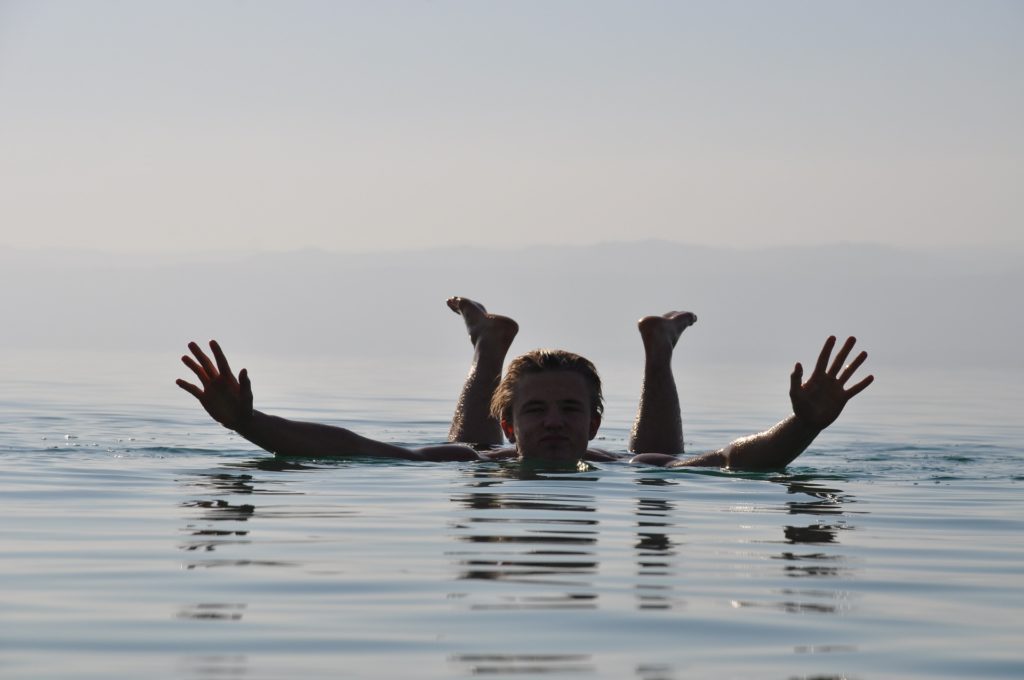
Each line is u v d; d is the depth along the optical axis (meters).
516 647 3.63
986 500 7.07
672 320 9.91
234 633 3.74
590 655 3.56
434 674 3.36
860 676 3.41
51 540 5.26
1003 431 14.38
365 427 13.89
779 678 3.38
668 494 6.96
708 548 5.25
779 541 5.47
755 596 4.33
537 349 8.48
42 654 3.50
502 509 6.25
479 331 10.25
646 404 9.70
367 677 3.32
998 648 3.71
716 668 3.46
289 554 4.97
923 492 7.41
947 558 5.18
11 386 22.41
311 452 8.22
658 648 3.65
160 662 3.44
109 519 5.84
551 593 4.30
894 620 4.03
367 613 4.00
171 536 5.37
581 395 8.23
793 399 7.54
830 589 4.48
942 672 3.46
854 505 6.75
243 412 7.77
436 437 12.47
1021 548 5.44
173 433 11.48
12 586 4.36
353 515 6.00
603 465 8.29
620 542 5.34
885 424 15.77
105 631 3.76
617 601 4.20
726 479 7.70
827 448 11.23
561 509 6.29
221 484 7.15
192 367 7.58
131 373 30.73
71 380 25.62
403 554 4.98
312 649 3.59
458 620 3.92
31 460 8.40
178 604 4.10
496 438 9.97
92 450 9.18
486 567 4.74
